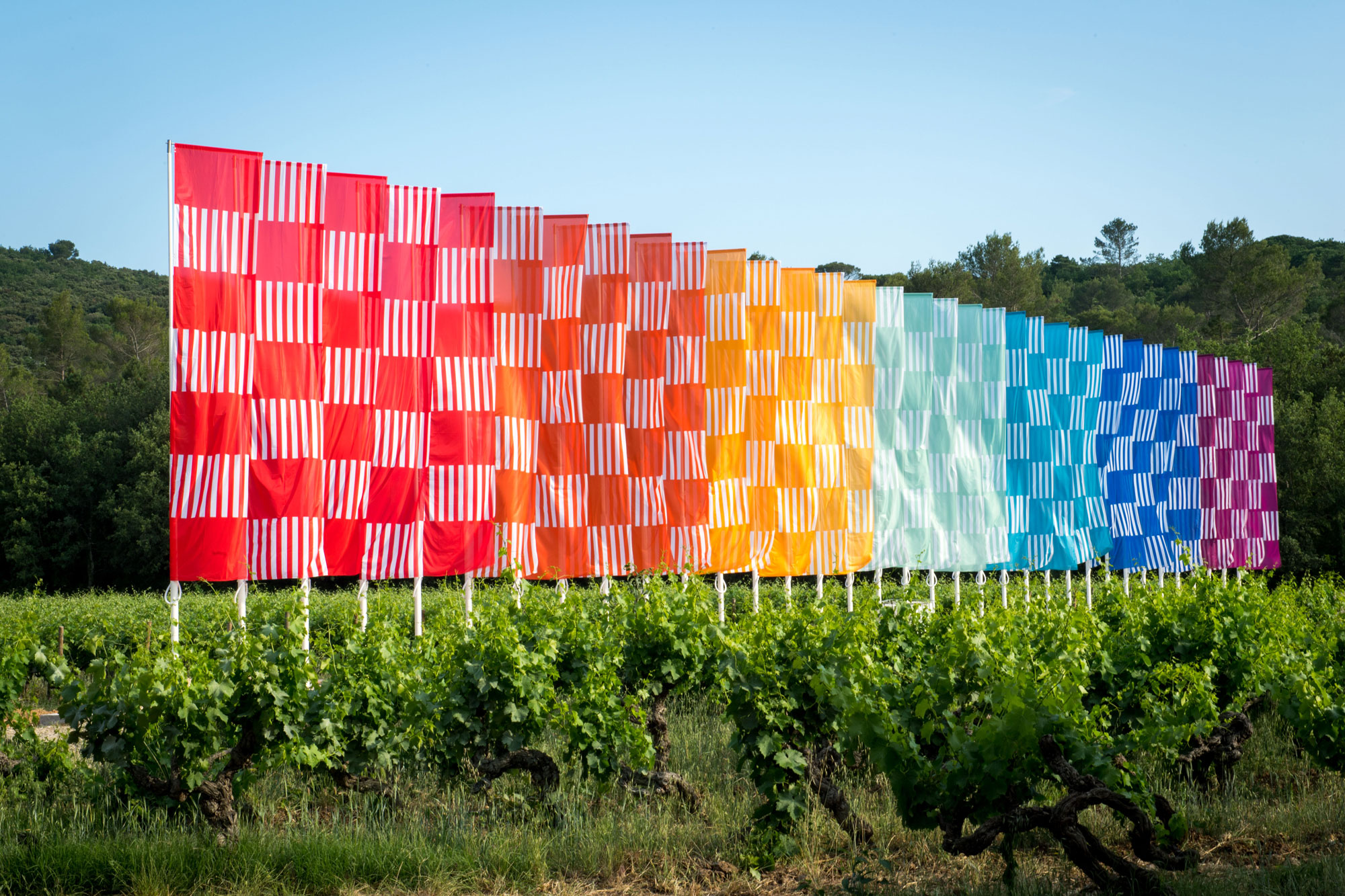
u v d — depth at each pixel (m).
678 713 13.41
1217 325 59.72
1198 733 8.96
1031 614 12.43
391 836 8.25
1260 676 10.81
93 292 110.69
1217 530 25.11
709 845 8.49
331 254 13.86
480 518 14.61
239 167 13.31
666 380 16.17
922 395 18.81
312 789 9.80
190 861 7.70
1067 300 92.75
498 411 15.01
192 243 12.96
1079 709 7.65
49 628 18.55
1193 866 7.83
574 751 9.41
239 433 13.12
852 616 10.97
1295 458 37.88
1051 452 20.62
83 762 9.70
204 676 8.70
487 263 14.80
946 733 7.39
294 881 7.59
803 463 17.62
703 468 16.23
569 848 8.23
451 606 14.48
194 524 12.82
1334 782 10.20
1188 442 25.11
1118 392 23.09
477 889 7.64
